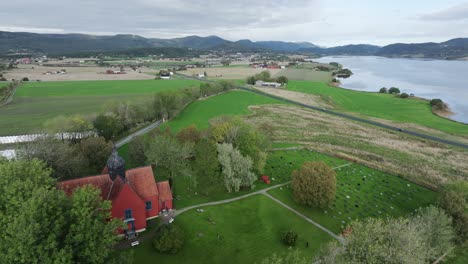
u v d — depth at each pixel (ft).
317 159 335.67
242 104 621.31
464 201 196.44
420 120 547.49
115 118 372.58
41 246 108.47
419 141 426.10
